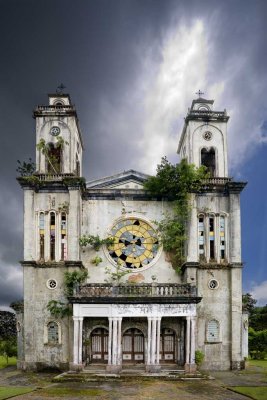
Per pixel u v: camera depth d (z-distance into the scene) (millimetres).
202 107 43562
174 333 37688
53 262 38469
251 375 34750
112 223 40938
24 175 39781
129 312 35094
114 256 40531
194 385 29953
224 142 42375
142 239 40875
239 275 38812
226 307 38594
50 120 41938
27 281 37781
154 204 41406
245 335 42812
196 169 40812
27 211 39062
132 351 37281
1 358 54656
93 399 24938
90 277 39969
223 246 40000
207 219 40188
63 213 39844
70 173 40344
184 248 39688
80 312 35125
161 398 25234
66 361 36844
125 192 41375
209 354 37656
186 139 43594
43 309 37812
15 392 27266
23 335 38812
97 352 37688
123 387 29094
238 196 40250
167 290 36094
